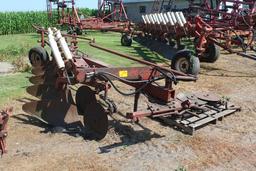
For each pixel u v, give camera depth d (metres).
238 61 14.42
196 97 7.62
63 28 27.66
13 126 6.42
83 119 6.47
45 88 7.14
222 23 15.06
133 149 5.64
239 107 7.70
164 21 14.84
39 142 5.80
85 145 5.73
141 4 36.94
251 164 5.30
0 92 8.49
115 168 5.00
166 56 14.56
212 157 5.48
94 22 22.22
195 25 11.76
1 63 12.51
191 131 6.28
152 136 6.18
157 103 5.97
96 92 6.10
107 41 20.61
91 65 7.25
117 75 6.14
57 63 6.14
